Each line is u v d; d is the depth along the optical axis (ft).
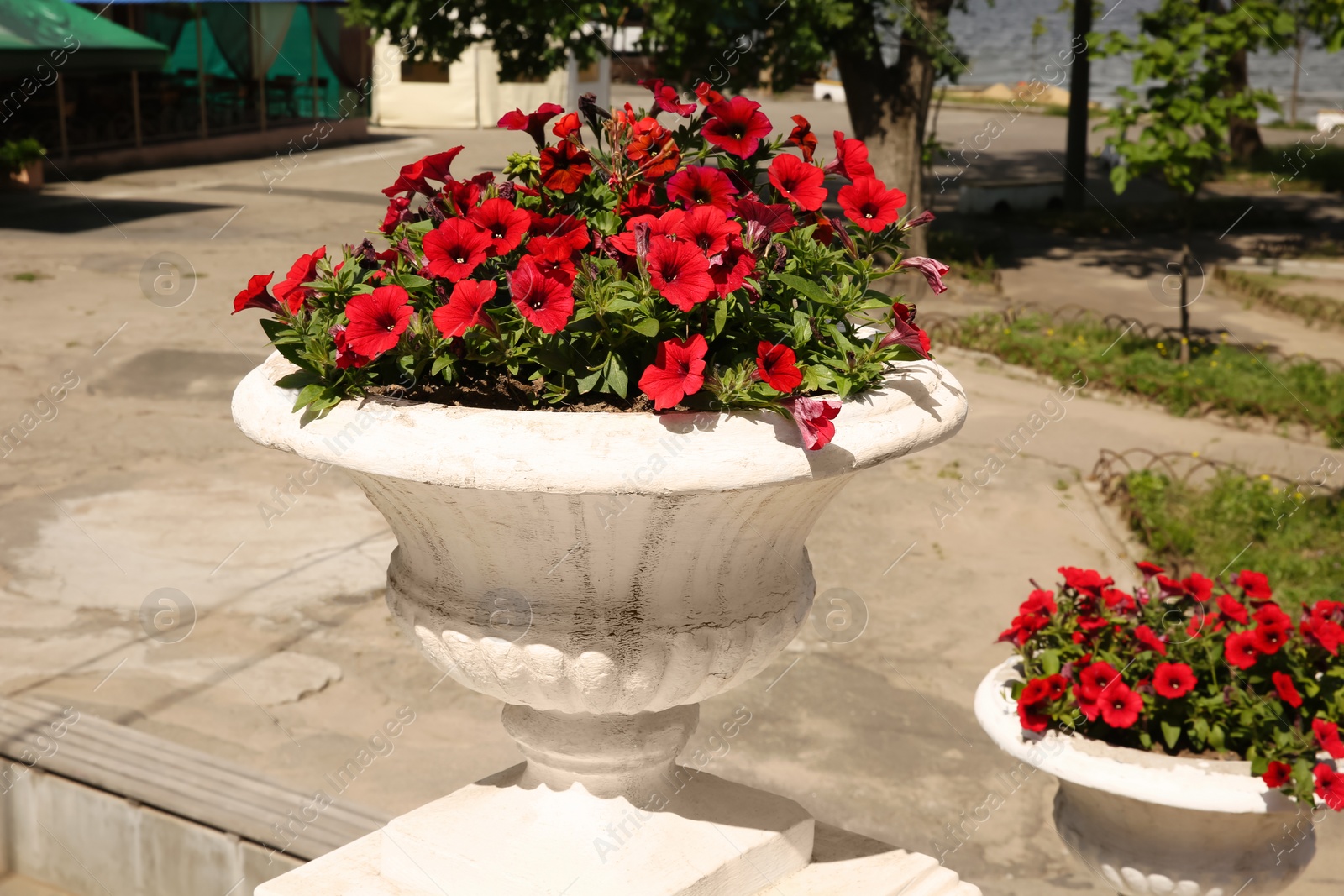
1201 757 9.25
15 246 47.98
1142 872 9.23
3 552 20.97
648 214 6.61
